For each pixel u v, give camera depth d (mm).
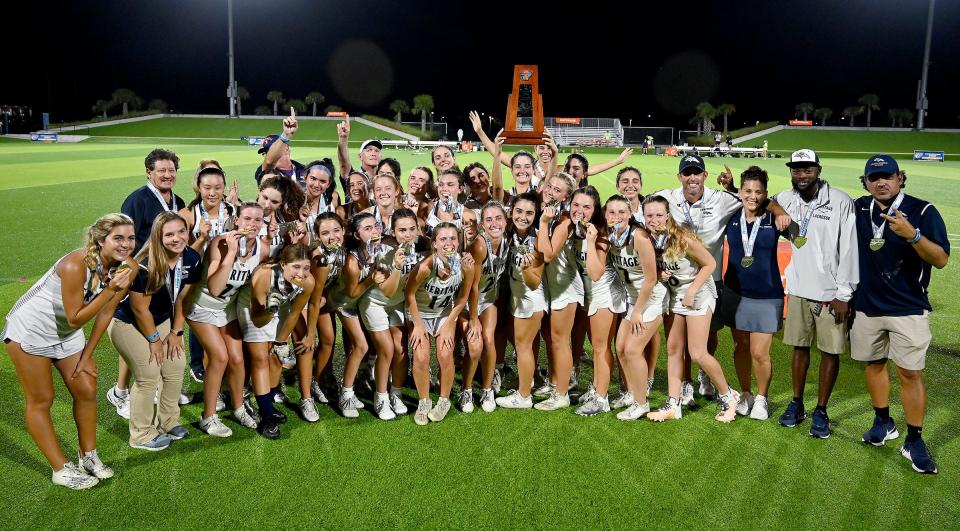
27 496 3947
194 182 5117
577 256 5172
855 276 4656
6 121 55062
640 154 47781
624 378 5531
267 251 4801
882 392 4676
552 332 5277
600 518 3781
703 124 67125
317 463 4383
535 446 4656
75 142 47281
